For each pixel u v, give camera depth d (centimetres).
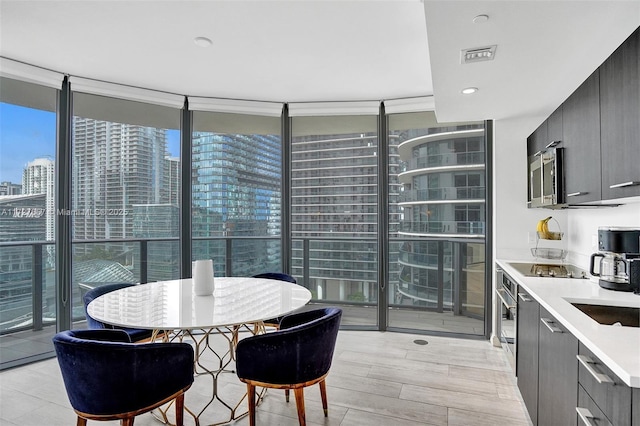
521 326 234
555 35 175
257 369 190
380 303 396
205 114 402
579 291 199
